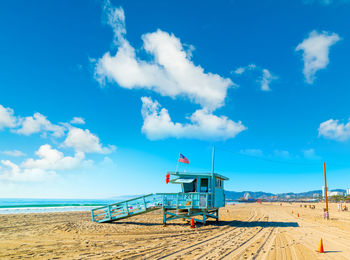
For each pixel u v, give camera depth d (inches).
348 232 744.3
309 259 390.9
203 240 551.2
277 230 747.4
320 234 684.1
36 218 1184.2
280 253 427.8
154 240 550.6
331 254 431.2
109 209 910.4
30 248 462.9
